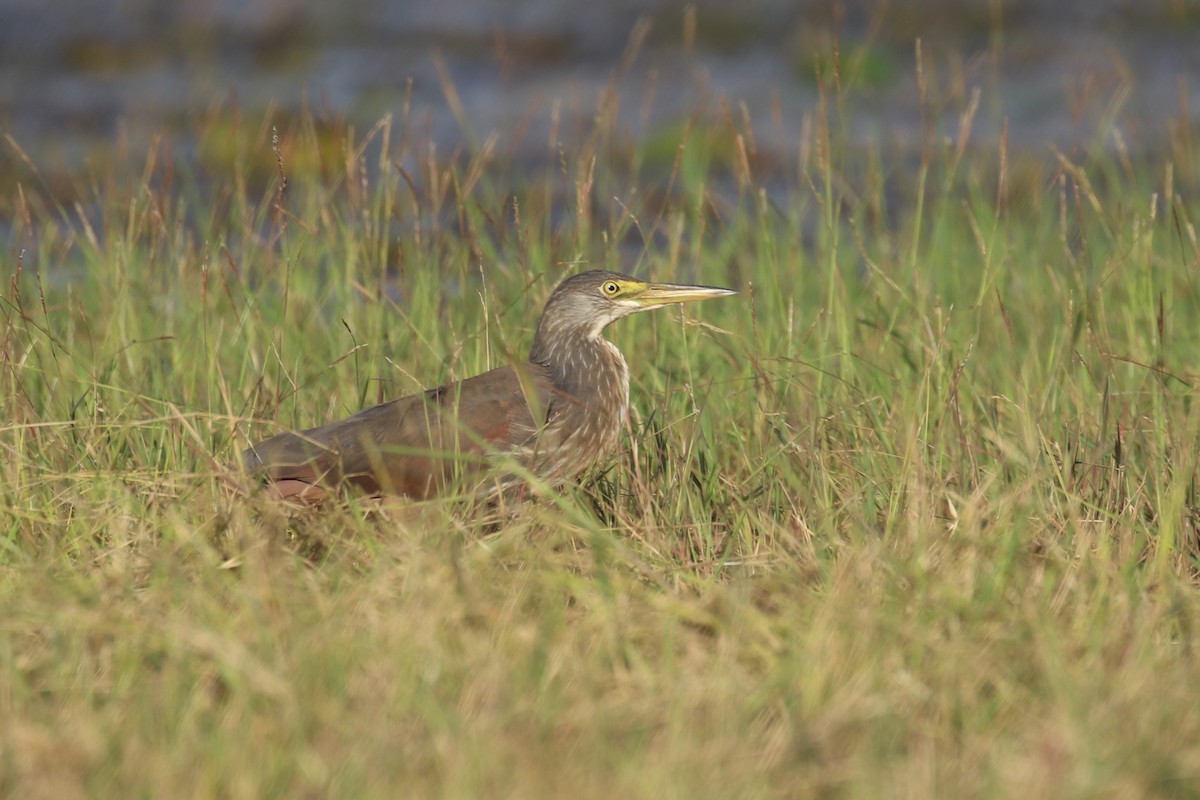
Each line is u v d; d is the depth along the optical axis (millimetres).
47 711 7418
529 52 36219
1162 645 8258
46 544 9617
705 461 11352
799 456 11039
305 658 7633
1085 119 27312
